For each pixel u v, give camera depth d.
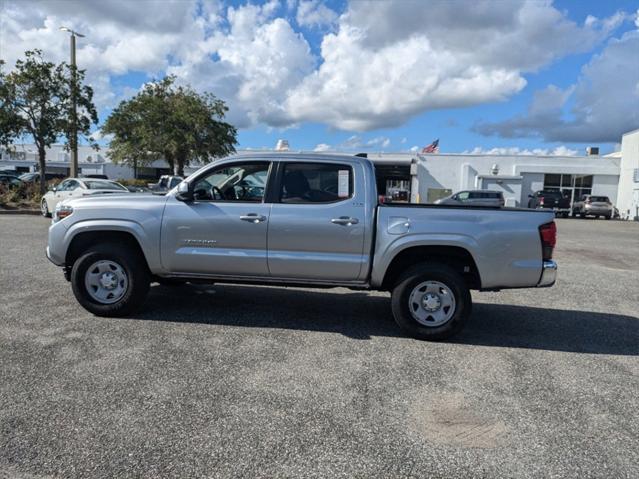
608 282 9.05
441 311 5.23
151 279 6.03
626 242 17.06
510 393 3.98
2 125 21.36
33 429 3.21
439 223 5.18
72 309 5.99
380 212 5.28
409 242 5.18
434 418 3.52
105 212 5.62
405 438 3.24
